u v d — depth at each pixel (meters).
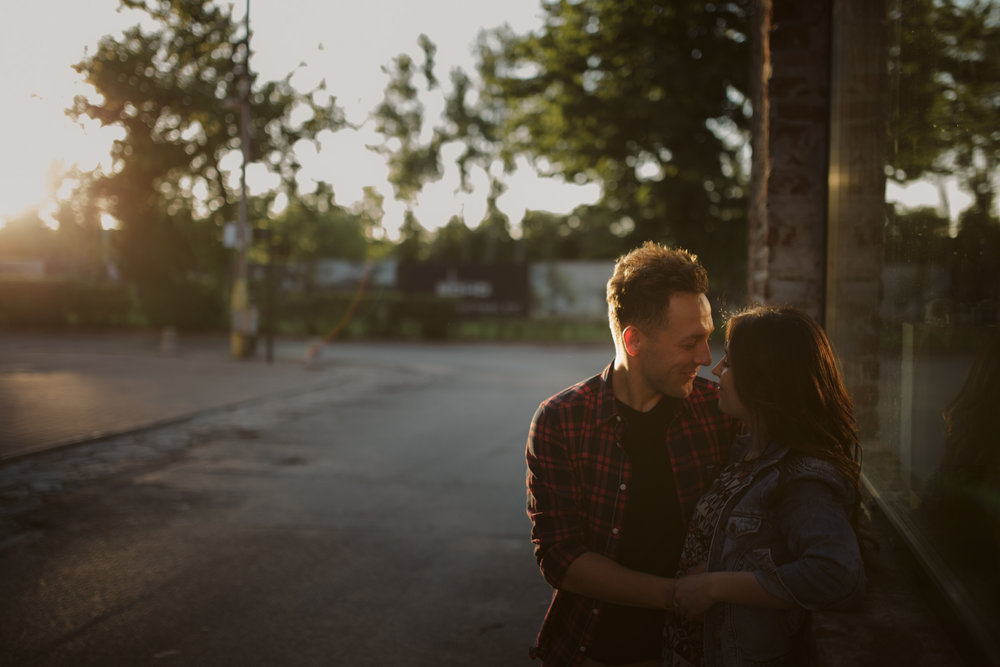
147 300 28.28
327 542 5.28
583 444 1.93
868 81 2.65
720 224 18.22
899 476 2.20
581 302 29.25
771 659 1.69
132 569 4.74
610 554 1.91
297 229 38.97
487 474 7.31
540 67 17.59
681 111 16.19
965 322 1.67
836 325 3.03
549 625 2.09
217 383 14.00
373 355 21.42
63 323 30.36
